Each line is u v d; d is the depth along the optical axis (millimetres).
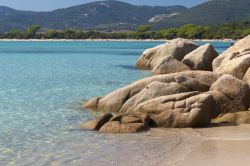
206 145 15305
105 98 23016
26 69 50625
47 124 20031
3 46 140750
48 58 71875
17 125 19922
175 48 43438
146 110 19516
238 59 25438
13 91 31500
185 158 13648
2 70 49406
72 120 20875
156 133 17672
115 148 15469
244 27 185250
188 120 18516
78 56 76875
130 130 17922
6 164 13758
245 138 16281
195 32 184125
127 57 72500
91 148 15562
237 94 20219
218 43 149750
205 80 22984
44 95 29281
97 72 45062
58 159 14234
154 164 13234
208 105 18859
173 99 19469
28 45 154375
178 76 21969
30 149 15609
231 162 12906
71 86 33906
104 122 19000
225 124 18984
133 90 22156
